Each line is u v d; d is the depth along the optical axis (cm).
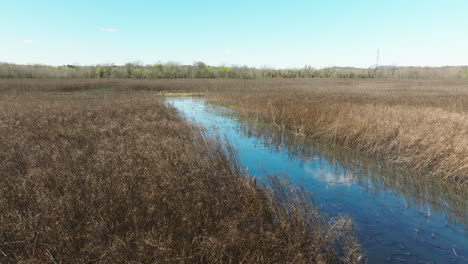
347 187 497
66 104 1179
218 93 1867
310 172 571
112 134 673
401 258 302
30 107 1058
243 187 401
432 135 606
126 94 1780
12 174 424
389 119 775
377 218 389
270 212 352
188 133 732
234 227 292
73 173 414
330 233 317
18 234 263
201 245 264
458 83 3027
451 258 302
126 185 375
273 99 1362
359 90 1939
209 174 452
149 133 662
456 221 384
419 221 382
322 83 2973
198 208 329
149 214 314
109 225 299
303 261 259
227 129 959
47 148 540
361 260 298
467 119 723
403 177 545
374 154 676
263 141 811
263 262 253
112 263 243
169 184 382
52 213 295
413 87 2303
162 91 2331
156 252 251
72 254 258
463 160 500
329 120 856
